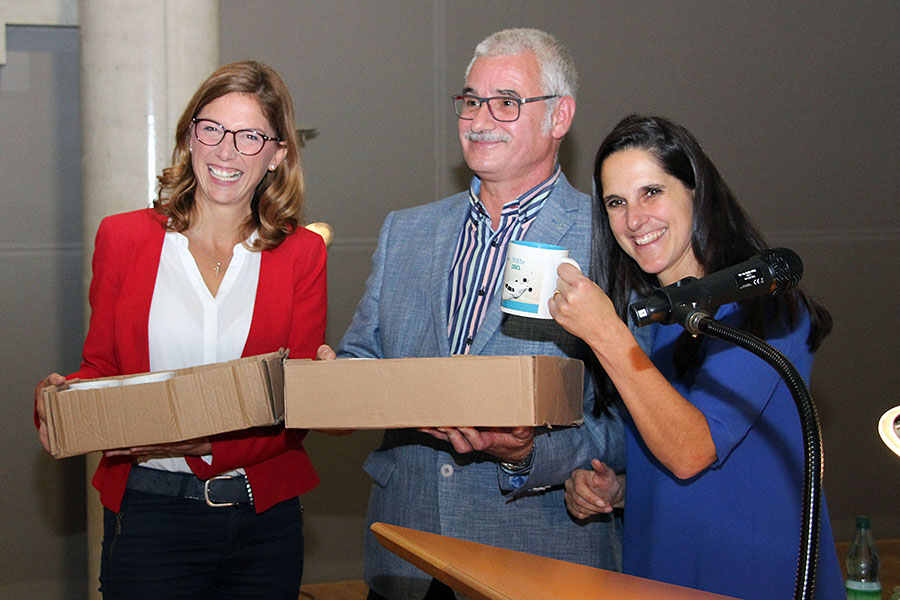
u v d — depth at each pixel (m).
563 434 1.59
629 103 4.24
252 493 1.65
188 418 1.36
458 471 1.70
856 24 4.52
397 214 1.96
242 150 1.67
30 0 3.53
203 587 1.66
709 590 1.30
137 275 1.67
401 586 1.75
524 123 1.73
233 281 1.71
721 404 1.27
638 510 1.45
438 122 4.04
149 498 1.62
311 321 1.77
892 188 4.58
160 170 2.90
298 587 1.76
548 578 0.93
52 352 3.64
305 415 1.33
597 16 4.19
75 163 3.66
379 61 3.97
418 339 1.79
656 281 1.50
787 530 1.28
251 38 3.80
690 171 1.36
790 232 4.46
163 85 2.90
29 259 3.62
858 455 4.53
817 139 4.48
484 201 1.83
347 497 4.04
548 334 1.68
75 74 3.65
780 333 1.31
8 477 3.62
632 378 1.22
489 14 4.08
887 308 4.57
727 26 4.36
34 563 3.63
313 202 3.91
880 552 4.33
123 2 2.88
